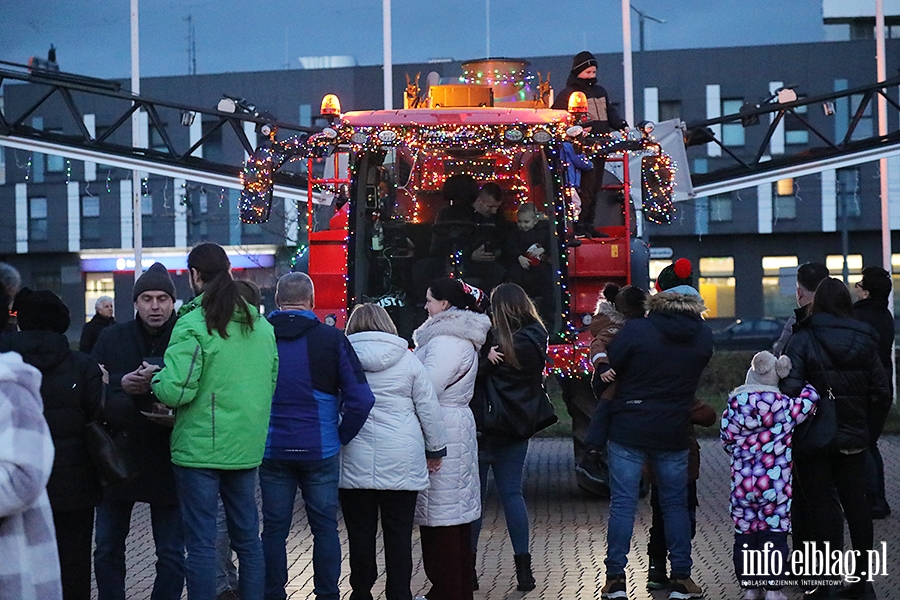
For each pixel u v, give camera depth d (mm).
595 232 12297
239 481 6848
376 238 11430
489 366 8211
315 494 7242
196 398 6672
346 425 7117
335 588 7293
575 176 11961
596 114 13586
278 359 7004
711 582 8531
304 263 12742
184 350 6590
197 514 6703
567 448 17188
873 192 49938
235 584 7938
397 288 11414
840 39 52969
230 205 50938
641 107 51031
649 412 7844
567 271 11383
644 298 8859
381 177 11430
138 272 21922
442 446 7332
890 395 7938
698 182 19562
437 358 7527
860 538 7969
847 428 7770
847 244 48156
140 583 8711
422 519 7465
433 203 11414
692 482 8484
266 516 7281
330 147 11430
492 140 11219
